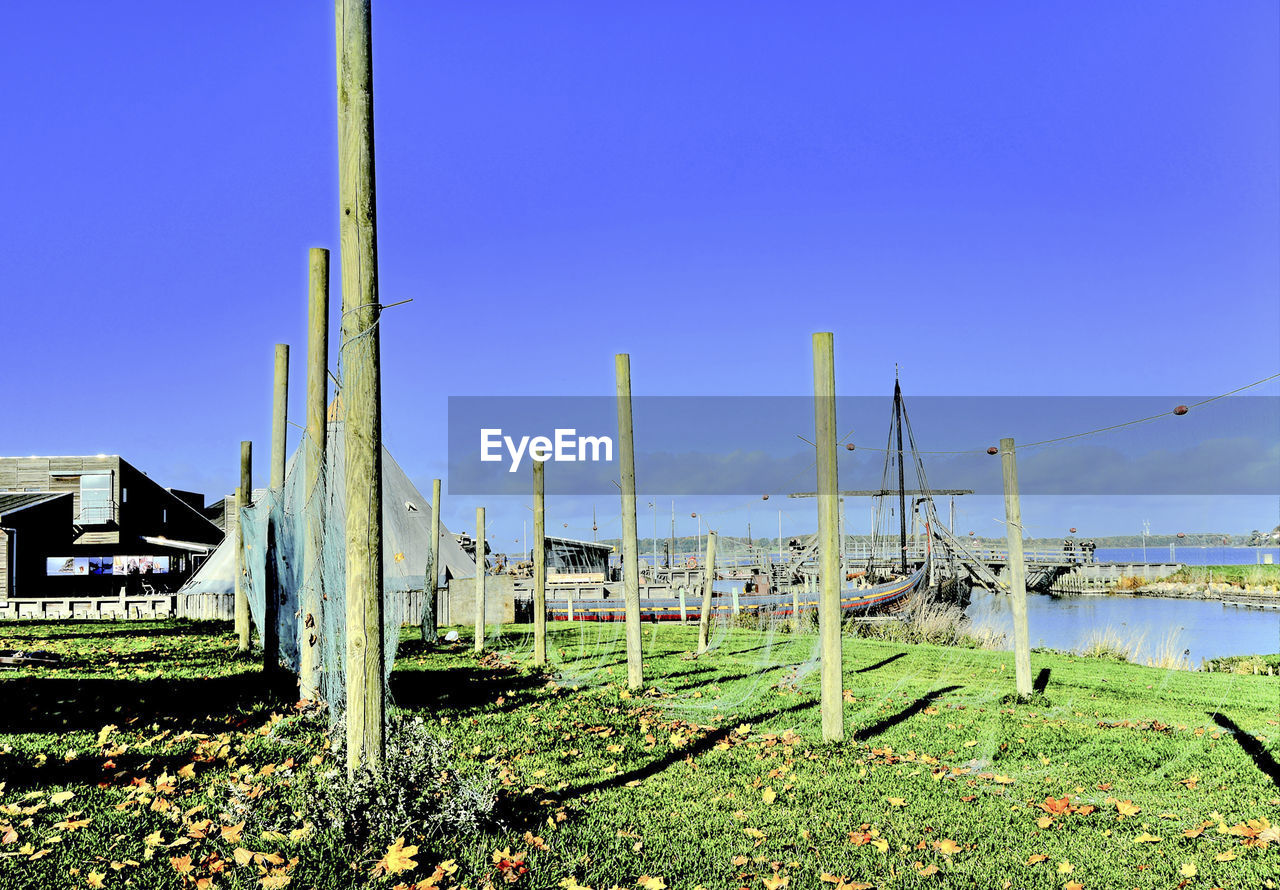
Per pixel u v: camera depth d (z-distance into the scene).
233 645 17.72
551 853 6.20
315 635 10.73
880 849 6.48
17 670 13.09
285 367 16.03
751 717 11.61
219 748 8.35
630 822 7.00
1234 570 82.44
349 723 6.68
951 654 20.23
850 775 8.64
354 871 5.66
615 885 5.67
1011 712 12.22
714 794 7.84
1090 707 12.76
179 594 28.03
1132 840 6.75
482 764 8.45
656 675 15.64
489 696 12.59
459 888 5.53
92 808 6.53
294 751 8.48
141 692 11.07
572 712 11.51
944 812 7.45
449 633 22.64
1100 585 76.44
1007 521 13.57
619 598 34.06
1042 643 26.17
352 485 6.66
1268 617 45.09
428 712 11.14
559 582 37.72
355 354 6.70
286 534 13.72
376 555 6.70
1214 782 8.50
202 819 6.46
